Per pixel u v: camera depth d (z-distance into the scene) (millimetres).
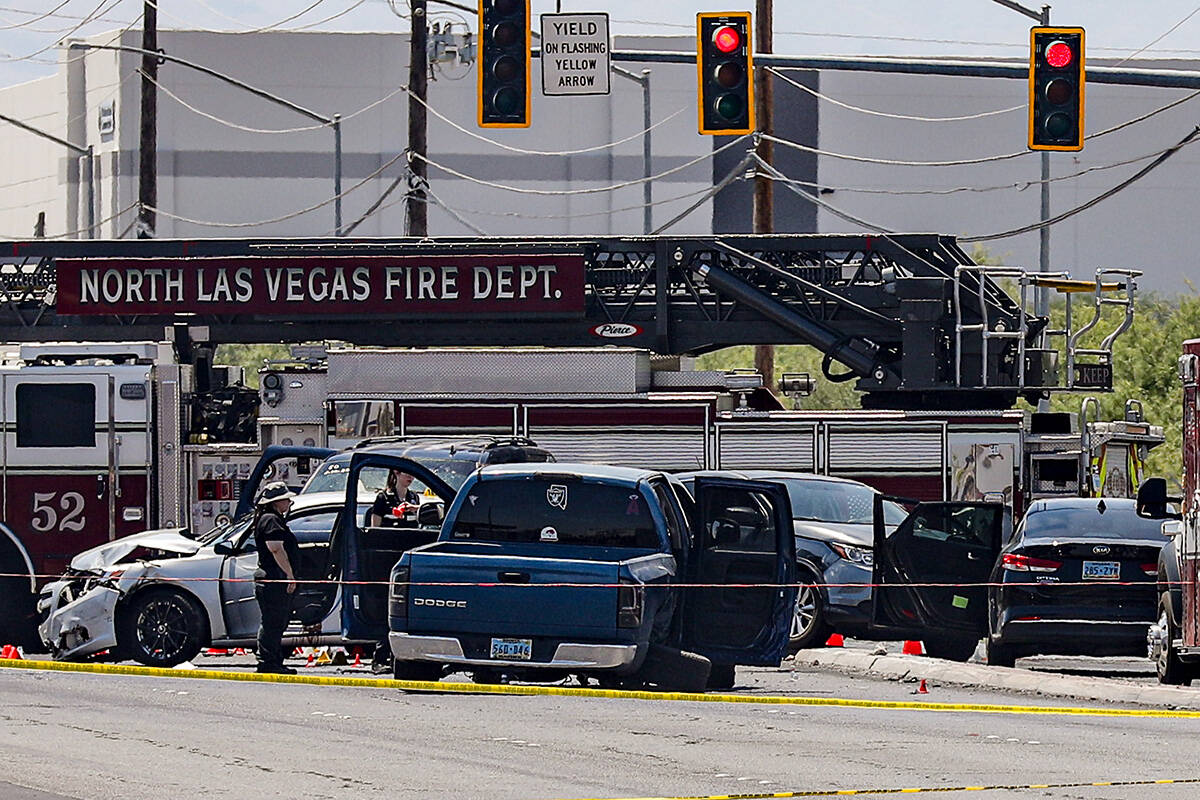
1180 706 58969
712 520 64875
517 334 108312
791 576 62531
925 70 88750
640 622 56688
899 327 105312
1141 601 68062
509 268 105188
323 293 105688
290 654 75625
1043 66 87625
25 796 36781
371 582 65062
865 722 51594
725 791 38500
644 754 43969
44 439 100312
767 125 132875
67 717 49688
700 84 90000
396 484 69812
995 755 44562
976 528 76562
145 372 100062
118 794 37188
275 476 99188
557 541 58625
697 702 56469
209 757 42438
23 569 78250
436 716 51125
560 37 95938
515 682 62656
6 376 100000
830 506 84625
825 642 81312
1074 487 100625
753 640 62219
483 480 59250
